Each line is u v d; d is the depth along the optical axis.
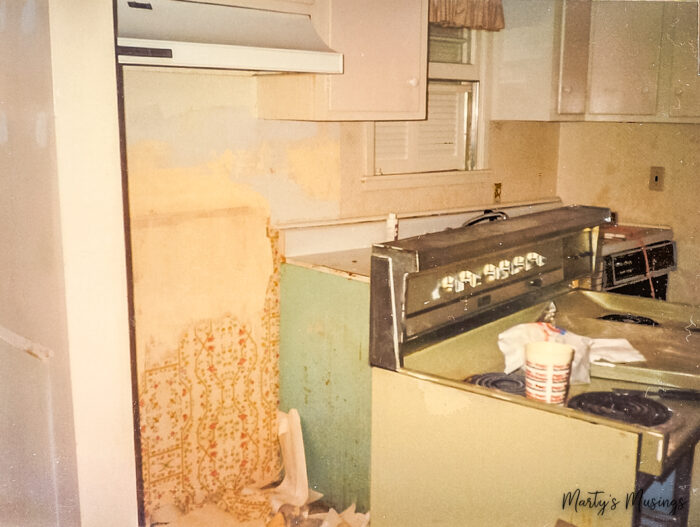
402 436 1.65
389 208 2.62
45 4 1.05
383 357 1.66
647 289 2.94
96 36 1.09
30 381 1.34
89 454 1.20
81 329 1.15
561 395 1.48
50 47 1.05
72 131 1.08
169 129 2.00
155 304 2.05
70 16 1.06
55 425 1.27
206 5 1.64
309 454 2.29
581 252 2.24
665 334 1.93
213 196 2.12
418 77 2.13
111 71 1.12
